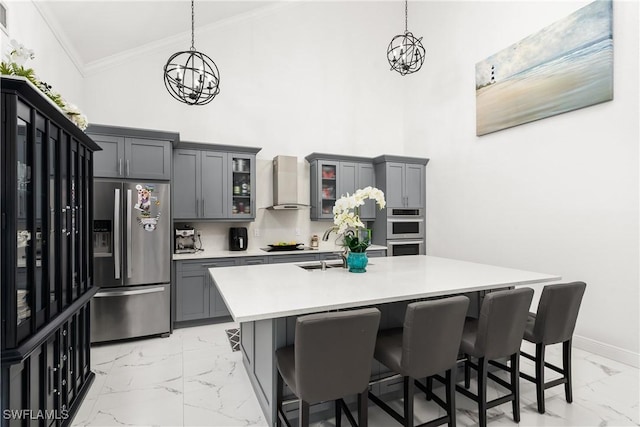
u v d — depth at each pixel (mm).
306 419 1420
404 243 4762
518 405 1951
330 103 5016
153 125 4031
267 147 4609
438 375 2250
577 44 2969
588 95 2889
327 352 1400
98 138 3172
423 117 4996
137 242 3217
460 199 4320
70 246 1943
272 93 4648
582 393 2285
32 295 1456
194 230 4043
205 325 3746
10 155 1274
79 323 2193
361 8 5250
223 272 2467
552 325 2000
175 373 2566
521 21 3514
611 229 2783
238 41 4457
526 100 3420
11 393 1328
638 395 2256
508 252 3678
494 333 1804
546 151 3283
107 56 3803
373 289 1917
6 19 2176
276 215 4633
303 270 2555
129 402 2164
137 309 3229
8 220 1276
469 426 1919
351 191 4793
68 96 3289
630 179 2662
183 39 4160
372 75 5305
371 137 5270
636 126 2619
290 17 4770
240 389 2328
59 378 1790
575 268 3045
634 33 2621
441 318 1620
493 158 3855
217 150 3961
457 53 4363
